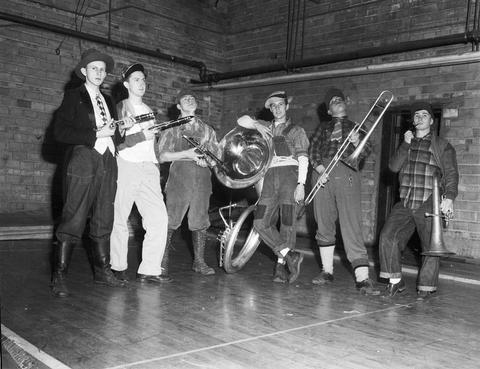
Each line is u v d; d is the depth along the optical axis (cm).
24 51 694
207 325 321
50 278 431
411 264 579
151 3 822
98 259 415
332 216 457
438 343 304
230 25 912
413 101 664
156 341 288
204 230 485
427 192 414
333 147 444
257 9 866
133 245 622
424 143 420
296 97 788
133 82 427
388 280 447
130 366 251
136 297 383
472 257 613
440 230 408
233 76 846
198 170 468
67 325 311
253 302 383
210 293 406
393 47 667
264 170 466
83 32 745
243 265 498
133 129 421
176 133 464
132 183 424
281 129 467
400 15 688
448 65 632
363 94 711
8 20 672
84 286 410
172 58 834
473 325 346
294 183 457
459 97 626
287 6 823
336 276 497
